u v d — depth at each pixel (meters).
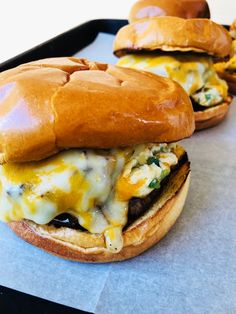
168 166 0.15
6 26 0.38
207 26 0.22
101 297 0.13
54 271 0.13
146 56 0.24
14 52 0.33
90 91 0.12
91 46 0.34
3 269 0.13
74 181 0.13
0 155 0.12
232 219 0.16
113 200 0.13
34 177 0.13
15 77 0.13
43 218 0.13
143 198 0.14
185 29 0.22
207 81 0.23
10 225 0.14
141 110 0.13
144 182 0.13
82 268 0.14
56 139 0.12
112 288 0.13
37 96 0.12
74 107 0.12
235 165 0.20
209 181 0.18
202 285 0.13
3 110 0.12
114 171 0.13
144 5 0.27
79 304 0.12
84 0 0.42
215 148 0.21
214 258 0.14
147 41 0.22
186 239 0.15
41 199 0.13
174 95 0.14
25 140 0.12
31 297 0.12
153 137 0.13
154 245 0.15
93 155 0.13
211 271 0.14
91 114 0.12
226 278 0.13
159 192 0.15
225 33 0.23
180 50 0.22
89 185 0.13
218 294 0.13
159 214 0.14
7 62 0.24
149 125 0.13
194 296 0.13
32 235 0.14
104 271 0.14
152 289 0.13
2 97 0.12
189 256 0.14
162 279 0.13
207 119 0.22
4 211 0.14
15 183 0.13
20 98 0.12
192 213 0.16
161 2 0.27
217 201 0.17
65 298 0.12
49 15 0.41
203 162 0.20
